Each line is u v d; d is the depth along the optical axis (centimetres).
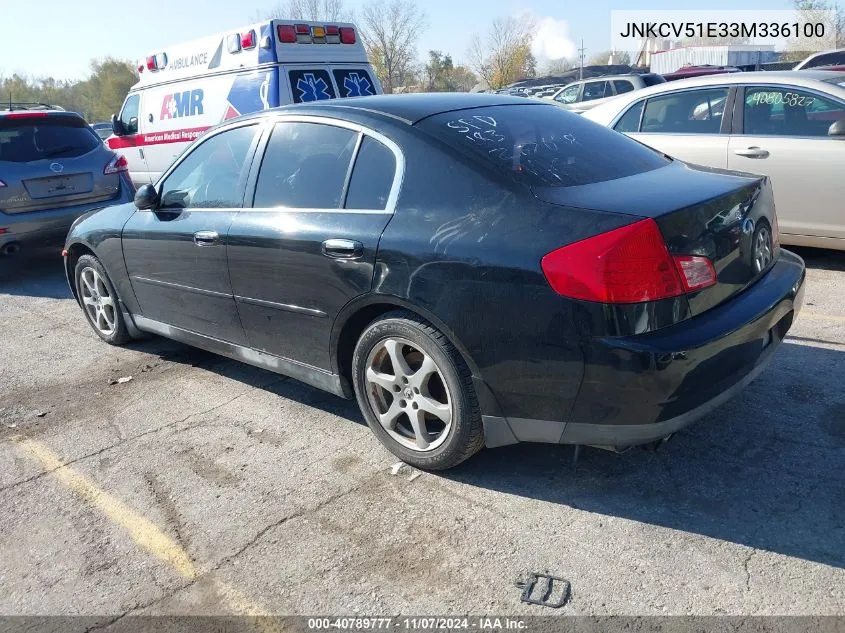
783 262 336
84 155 789
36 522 318
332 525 299
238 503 320
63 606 265
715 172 341
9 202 729
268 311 377
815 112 566
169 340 549
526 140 326
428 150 313
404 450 334
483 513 298
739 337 273
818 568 251
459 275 285
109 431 401
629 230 256
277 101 843
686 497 296
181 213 429
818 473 304
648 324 257
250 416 406
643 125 670
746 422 348
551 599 248
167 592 268
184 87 967
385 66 4719
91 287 540
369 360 333
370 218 321
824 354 419
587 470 322
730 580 249
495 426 297
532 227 274
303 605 255
